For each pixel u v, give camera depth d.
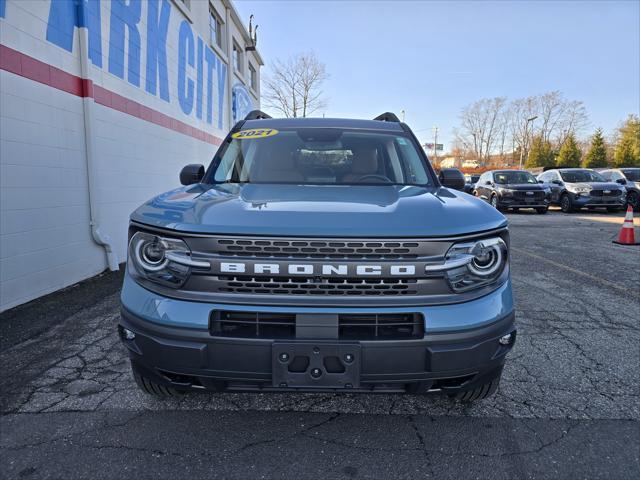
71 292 5.14
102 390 2.87
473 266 2.01
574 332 3.91
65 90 5.32
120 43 6.68
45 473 2.08
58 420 2.52
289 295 1.92
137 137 7.27
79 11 5.54
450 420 2.55
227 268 1.92
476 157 90.56
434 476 2.08
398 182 3.12
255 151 3.33
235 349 1.92
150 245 2.07
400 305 1.92
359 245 1.92
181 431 2.43
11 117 4.50
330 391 1.97
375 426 2.49
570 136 67.00
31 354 3.41
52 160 5.11
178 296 1.98
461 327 1.95
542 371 3.16
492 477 2.07
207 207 2.17
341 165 3.22
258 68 20.03
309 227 1.94
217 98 12.45
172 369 1.99
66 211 5.38
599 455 2.23
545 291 5.25
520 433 2.42
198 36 10.53
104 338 3.73
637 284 5.59
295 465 2.15
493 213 2.23
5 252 4.46
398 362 1.93
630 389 2.91
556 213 16.61
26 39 4.69
